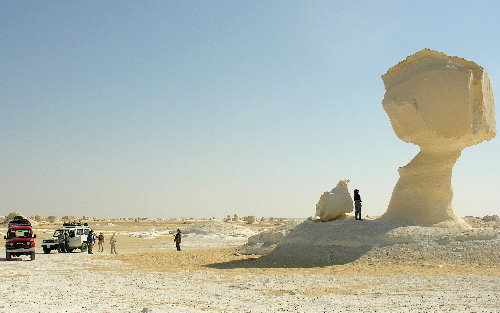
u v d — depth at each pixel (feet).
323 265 68.18
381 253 68.74
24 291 47.03
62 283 53.42
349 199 88.58
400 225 74.79
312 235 79.82
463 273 57.36
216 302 40.34
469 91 74.13
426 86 75.51
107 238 168.96
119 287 50.01
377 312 35.55
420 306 37.96
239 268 68.23
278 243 88.58
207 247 126.00
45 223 333.42
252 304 39.24
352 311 36.01
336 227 78.95
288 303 39.60
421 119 75.77
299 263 71.05
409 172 80.07
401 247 69.26
